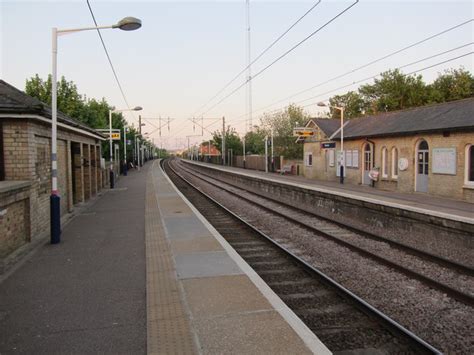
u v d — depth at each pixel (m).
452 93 49.97
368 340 5.16
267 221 14.48
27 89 29.64
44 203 10.90
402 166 24.97
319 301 6.57
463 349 4.99
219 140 74.81
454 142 20.94
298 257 8.82
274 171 50.38
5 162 9.32
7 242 8.14
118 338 4.70
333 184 31.50
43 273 7.30
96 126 34.19
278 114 56.47
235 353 4.20
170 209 15.49
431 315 6.02
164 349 4.30
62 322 5.17
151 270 7.28
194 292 6.07
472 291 7.05
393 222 12.23
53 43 9.55
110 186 26.34
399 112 29.59
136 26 10.05
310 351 4.22
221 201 21.50
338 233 12.02
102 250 8.99
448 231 10.09
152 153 142.75
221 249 8.84
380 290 7.09
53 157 9.61
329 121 38.88
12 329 4.99
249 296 5.86
